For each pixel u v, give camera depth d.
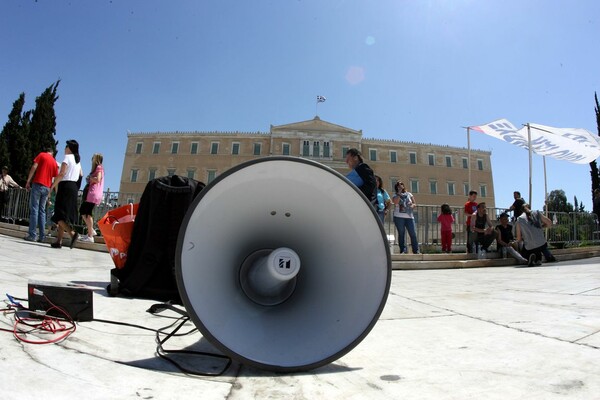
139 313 2.62
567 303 3.65
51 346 1.72
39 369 1.42
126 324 2.28
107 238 3.29
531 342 2.31
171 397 1.36
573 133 12.64
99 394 1.30
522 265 8.77
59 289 2.17
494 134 13.27
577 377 1.71
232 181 1.71
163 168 53.41
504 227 9.30
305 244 2.13
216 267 1.83
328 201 1.91
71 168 6.77
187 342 2.09
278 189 1.90
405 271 7.68
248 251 2.07
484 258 9.04
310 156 52.47
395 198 8.84
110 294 3.15
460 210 11.30
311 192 1.90
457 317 3.08
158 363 1.72
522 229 8.67
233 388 1.51
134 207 3.53
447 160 55.62
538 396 1.50
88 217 7.68
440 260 8.60
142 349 1.89
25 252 5.56
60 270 4.23
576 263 8.35
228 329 1.66
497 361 1.95
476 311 3.33
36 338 1.79
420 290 4.70
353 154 4.89
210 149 53.53
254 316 1.85
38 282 2.21
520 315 3.14
